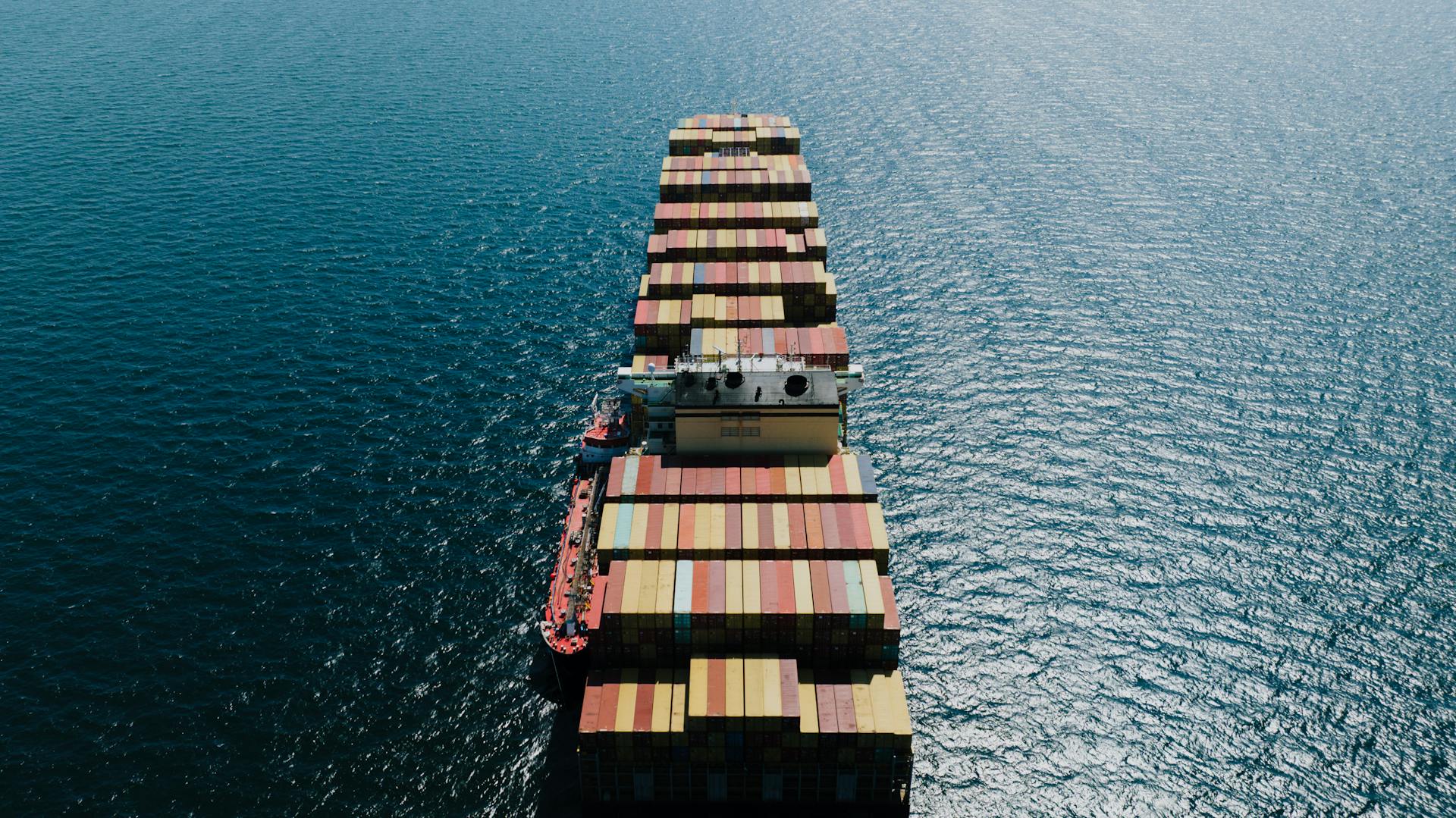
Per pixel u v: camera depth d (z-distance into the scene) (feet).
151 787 226.99
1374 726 242.99
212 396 376.48
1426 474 328.49
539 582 291.17
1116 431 357.82
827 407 271.28
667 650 227.20
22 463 333.42
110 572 288.71
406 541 305.94
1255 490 324.60
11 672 253.44
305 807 224.94
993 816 224.94
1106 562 297.53
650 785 222.07
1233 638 269.23
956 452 349.82
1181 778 232.73
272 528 309.42
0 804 220.64
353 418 366.02
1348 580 286.25
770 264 382.83
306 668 260.42
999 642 271.08
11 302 438.40
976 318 440.04
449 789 230.48
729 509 257.55
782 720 207.62
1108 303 449.89
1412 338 411.13
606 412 343.87
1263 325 426.10
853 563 237.45
